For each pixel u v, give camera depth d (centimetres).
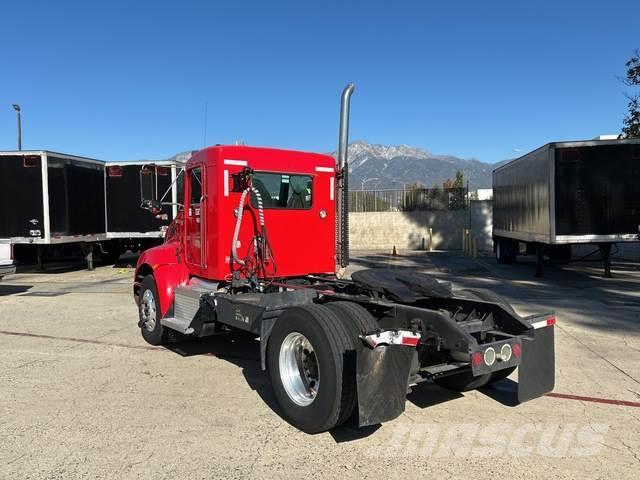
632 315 923
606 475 366
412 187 2991
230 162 614
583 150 1306
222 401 513
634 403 505
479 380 524
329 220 697
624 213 1307
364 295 529
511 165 1759
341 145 657
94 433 436
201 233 648
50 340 768
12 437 429
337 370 404
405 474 368
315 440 423
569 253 1786
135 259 2253
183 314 652
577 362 641
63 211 1630
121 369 620
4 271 1157
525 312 948
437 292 505
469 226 2864
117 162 1805
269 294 505
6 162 1572
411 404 507
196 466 379
